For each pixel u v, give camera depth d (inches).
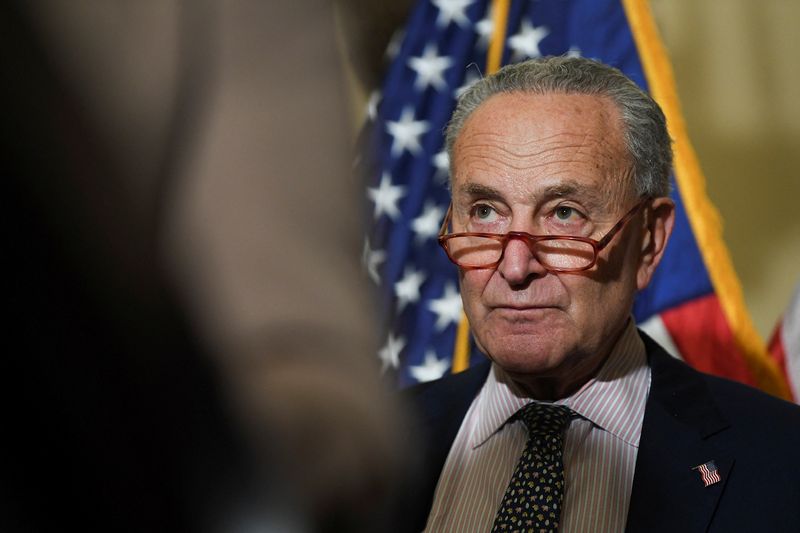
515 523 61.1
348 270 8.4
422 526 65.9
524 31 102.7
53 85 7.4
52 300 7.4
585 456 64.7
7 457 7.7
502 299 62.1
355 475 8.1
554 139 61.9
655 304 93.8
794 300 102.4
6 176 7.3
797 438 63.9
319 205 8.3
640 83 97.8
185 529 7.7
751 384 90.6
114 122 7.6
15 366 7.5
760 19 176.9
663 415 65.1
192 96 8.0
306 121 8.4
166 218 7.7
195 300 7.7
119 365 7.6
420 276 98.4
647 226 66.1
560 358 62.2
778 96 176.4
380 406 8.3
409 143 102.3
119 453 7.7
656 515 60.9
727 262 92.8
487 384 71.5
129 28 7.8
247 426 7.8
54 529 7.7
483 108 64.4
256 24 8.3
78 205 7.5
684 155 95.0
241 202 8.0
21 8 7.3
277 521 7.8
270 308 7.9
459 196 64.8
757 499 61.0
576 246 61.5
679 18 178.2
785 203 175.3
